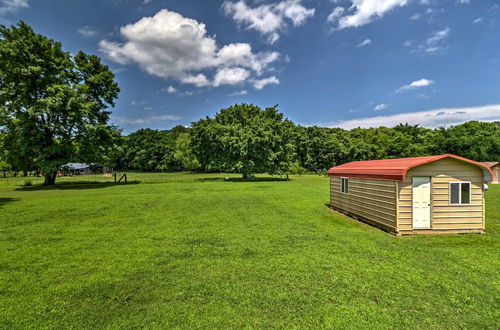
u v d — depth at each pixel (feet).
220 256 21.22
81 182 105.50
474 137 154.61
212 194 63.62
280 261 20.04
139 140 271.69
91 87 94.27
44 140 82.74
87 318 12.76
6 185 91.97
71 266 19.13
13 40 77.00
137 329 11.89
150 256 21.22
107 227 31.24
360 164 40.40
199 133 120.37
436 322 12.37
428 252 22.27
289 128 135.95
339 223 33.68
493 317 12.77
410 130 235.81
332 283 16.30
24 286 16.02
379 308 13.52
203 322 12.38
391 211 29.01
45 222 33.83
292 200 53.72
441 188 28.91
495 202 50.06
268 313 13.10
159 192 68.08
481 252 22.34
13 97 77.92
